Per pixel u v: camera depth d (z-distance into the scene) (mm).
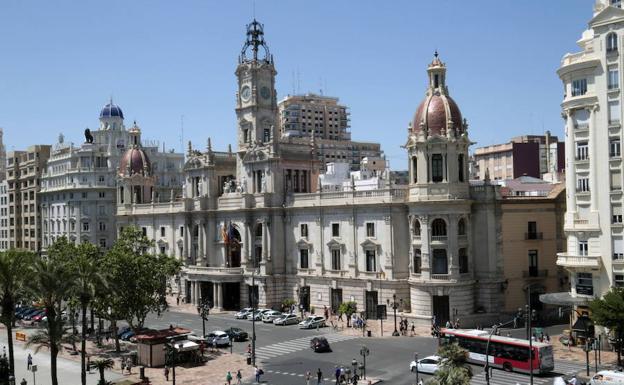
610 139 80812
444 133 99000
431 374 71438
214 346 90812
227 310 125562
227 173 138250
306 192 126750
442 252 98625
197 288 131500
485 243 99750
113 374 78188
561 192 105500
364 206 107312
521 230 102375
